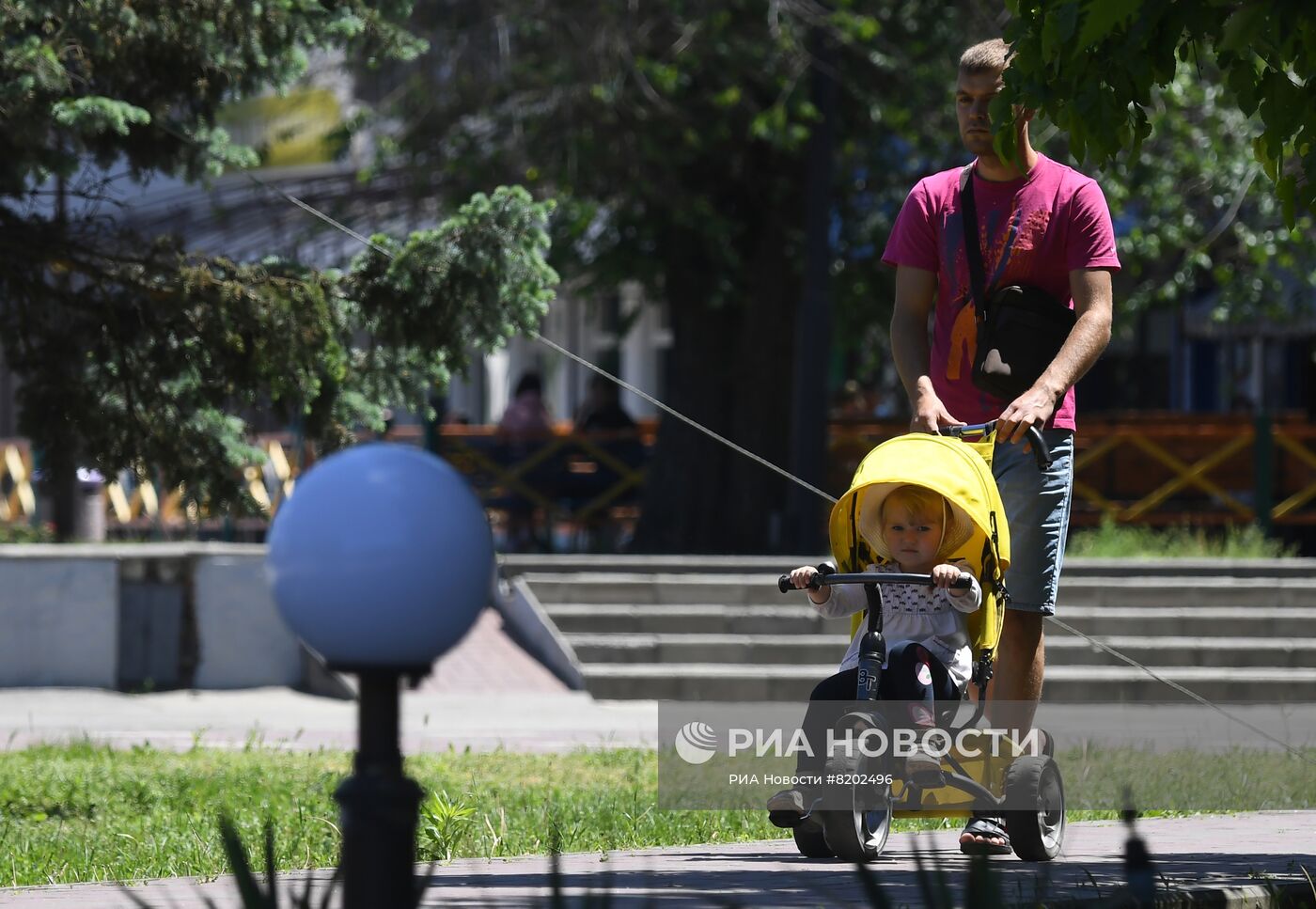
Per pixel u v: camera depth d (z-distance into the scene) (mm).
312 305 30047
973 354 22609
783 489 67562
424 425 69812
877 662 20469
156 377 30594
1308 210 19375
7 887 20031
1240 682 50844
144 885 20156
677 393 68500
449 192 63094
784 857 21609
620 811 27125
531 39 62844
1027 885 18016
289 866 22078
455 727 42750
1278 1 15078
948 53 63562
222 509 32156
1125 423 71000
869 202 68500
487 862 21750
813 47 59312
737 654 51125
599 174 62688
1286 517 68938
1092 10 15227
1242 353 92625
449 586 10625
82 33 28047
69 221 30312
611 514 71562
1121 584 55750
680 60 60625
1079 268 22031
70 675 48094
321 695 49156
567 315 112812
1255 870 19953
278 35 30078
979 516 20688
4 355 31750
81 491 67000
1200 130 65438
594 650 50469
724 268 65750
